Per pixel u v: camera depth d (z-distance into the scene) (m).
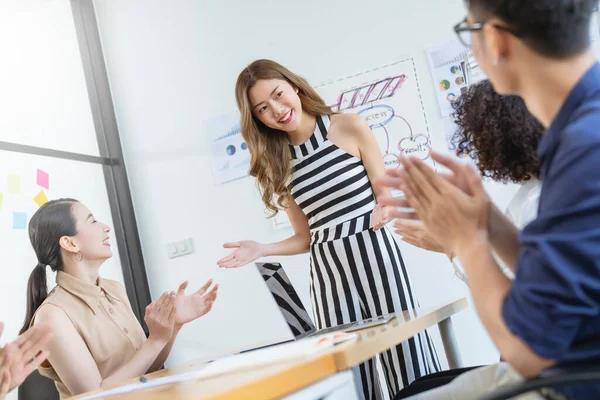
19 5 3.29
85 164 3.46
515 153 1.25
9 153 2.96
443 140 3.02
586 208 0.64
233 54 3.49
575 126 0.69
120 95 3.75
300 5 3.32
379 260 2.02
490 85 1.27
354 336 1.10
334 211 2.07
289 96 2.03
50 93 3.36
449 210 0.80
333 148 2.09
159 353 1.88
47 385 1.95
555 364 0.68
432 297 3.00
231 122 3.49
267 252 2.12
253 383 0.80
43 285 2.00
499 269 0.76
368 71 3.17
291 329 1.63
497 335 0.70
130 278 3.56
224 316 3.43
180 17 3.62
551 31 0.72
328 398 0.90
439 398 1.11
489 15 0.75
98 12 3.83
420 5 3.07
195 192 3.54
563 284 0.63
